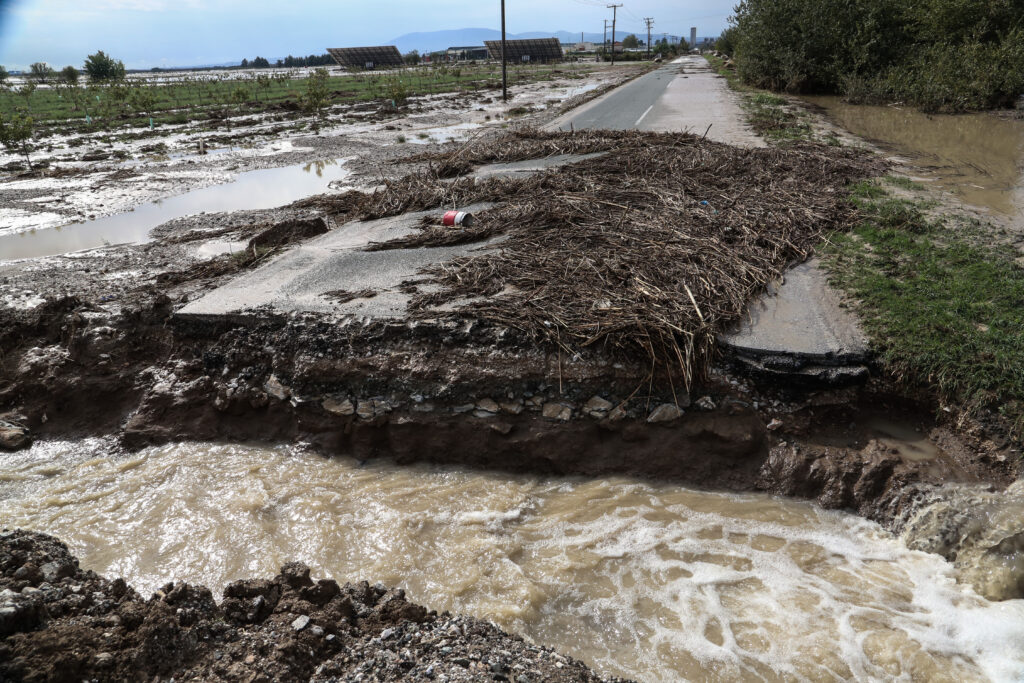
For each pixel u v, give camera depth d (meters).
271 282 8.17
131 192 16.33
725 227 9.36
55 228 13.09
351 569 5.01
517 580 4.86
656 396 6.11
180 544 5.33
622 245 8.64
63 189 16.88
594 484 5.94
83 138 26.83
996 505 4.92
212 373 7.00
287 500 5.84
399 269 8.43
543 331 6.38
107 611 3.80
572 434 6.11
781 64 31.64
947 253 8.27
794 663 4.13
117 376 7.22
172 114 35.66
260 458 6.46
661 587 4.80
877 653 4.18
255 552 5.21
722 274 7.59
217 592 4.84
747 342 6.27
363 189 15.18
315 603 4.10
